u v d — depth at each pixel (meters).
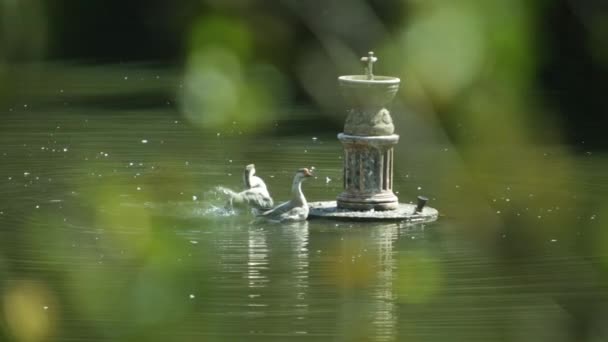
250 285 20.78
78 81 58.94
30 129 43.09
